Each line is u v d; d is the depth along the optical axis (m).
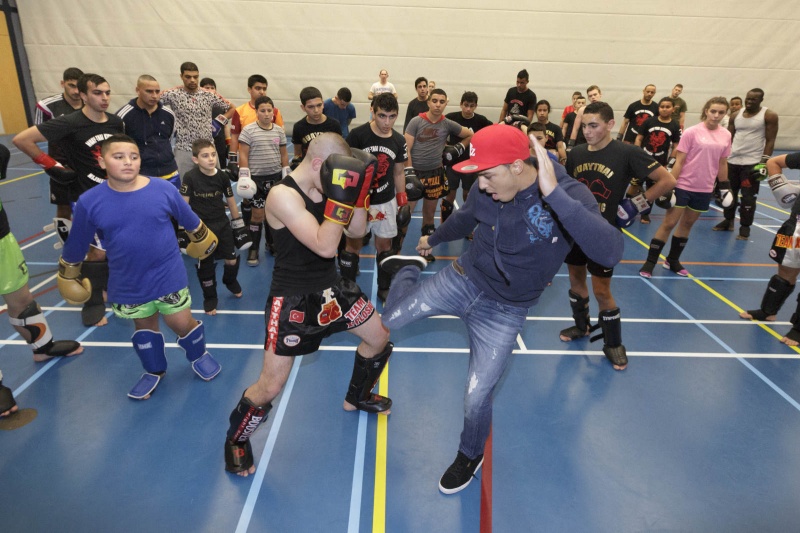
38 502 2.45
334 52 12.43
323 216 2.24
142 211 2.82
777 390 3.54
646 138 7.21
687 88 12.68
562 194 1.79
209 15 12.07
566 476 2.72
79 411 3.10
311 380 3.49
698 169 5.14
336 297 2.43
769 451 2.95
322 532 2.34
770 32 12.19
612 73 12.55
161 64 12.38
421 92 8.48
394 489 2.60
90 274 4.26
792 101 12.77
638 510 2.52
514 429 3.07
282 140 5.57
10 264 3.13
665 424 3.16
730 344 4.14
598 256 1.92
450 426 3.09
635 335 4.26
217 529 2.34
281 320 2.31
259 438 2.94
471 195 2.39
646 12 12.10
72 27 12.13
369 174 2.12
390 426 3.07
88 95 3.81
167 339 3.98
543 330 4.32
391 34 12.30
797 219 3.96
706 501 2.58
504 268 2.20
